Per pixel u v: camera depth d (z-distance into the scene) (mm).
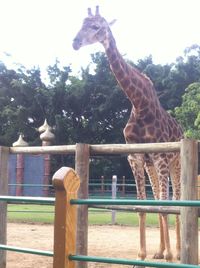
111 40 6719
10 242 9094
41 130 23562
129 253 7848
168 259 6328
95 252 7949
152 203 3002
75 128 30750
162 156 6188
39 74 33375
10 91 33062
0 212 5711
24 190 22484
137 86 6531
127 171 29656
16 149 5875
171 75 29906
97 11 6832
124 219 14500
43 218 14609
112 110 30781
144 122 6535
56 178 3248
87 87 30812
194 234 4293
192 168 4402
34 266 6645
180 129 7301
